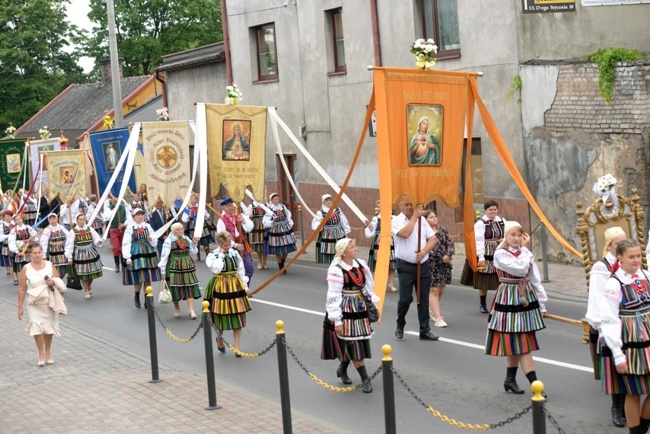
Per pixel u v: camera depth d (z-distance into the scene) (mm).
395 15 21969
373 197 23297
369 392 10422
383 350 7367
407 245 12656
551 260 18516
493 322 9602
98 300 18391
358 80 23469
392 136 12211
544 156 18469
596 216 10133
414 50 12461
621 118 16922
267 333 14008
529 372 9570
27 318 16828
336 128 24531
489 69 19453
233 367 12062
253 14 27578
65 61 53375
